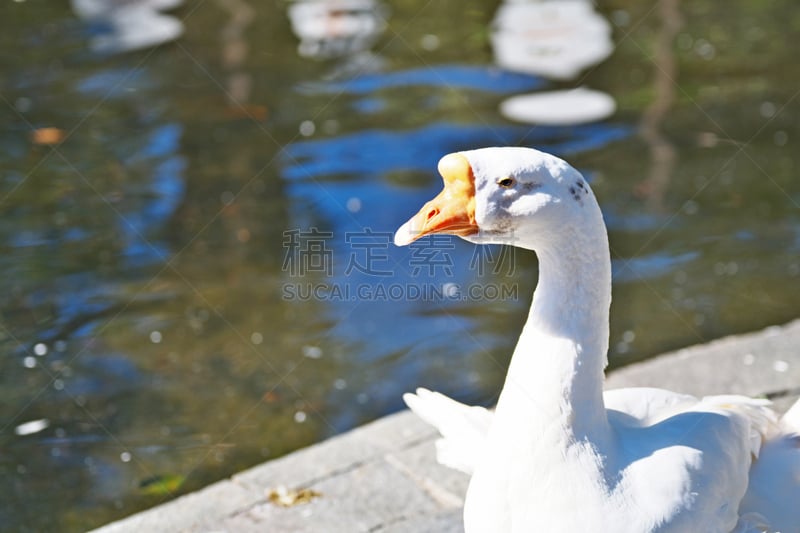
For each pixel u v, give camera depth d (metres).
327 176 7.18
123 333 5.90
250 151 7.49
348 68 8.65
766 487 3.41
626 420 3.43
